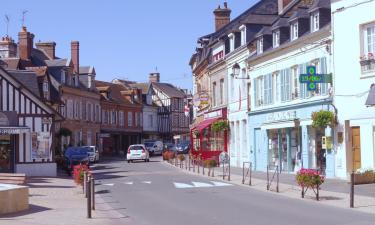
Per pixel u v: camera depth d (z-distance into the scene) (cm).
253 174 2912
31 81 3528
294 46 2734
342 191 1914
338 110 2356
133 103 7656
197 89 5172
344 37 2308
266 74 3114
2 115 2898
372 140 2156
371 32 2192
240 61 3588
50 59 5634
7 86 2992
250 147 3416
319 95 2500
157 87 9031
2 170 2961
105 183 2611
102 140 6738
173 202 1752
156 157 6312
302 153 2683
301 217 1338
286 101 2845
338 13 2339
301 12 2756
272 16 3631
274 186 2217
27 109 3027
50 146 3061
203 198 1847
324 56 2444
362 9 2208
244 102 3519
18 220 1330
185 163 4228
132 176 3066
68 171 3262
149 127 8275
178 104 9150
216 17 4884
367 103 2027
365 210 1459
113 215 1460
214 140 4300
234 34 3762
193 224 1266
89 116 6044
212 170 3150
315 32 2484
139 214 1480
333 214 1385
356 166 2288
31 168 3017
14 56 4862
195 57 5344
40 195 1984
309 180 1733
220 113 4022
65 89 5288
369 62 2169
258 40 3244
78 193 2069
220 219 1334
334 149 2395
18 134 2997
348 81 2288
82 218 1389
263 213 1430
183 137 9044
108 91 6869
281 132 3006
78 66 5872
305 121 2630
